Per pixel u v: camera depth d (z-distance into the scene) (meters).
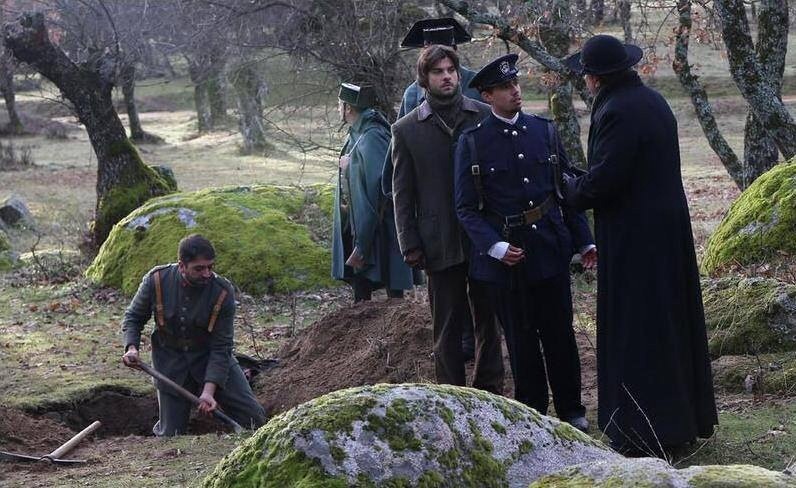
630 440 5.32
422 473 3.40
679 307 5.34
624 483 2.98
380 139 8.95
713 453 5.48
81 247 16.31
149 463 6.18
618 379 5.35
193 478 5.59
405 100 8.09
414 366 7.74
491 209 5.84
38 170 36.91
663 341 5.29
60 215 23.78
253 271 12.48
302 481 3.36
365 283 9.41
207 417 7.88
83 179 33.69
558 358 5.99
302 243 12.84
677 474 2.97
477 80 5.86
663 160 5.30
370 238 8.91
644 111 5.27
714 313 7.38
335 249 9.49
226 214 13.27
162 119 56.75
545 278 5.82
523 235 5.81
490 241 5.75
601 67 5.33
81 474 6.05
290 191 14.08
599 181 5.27
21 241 19.44
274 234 12.94
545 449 3.65
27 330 11.23
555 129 6.09
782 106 11.41
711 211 19.77
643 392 5.29
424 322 8.16
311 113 18.14
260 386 8.39
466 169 5.87
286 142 18.09
